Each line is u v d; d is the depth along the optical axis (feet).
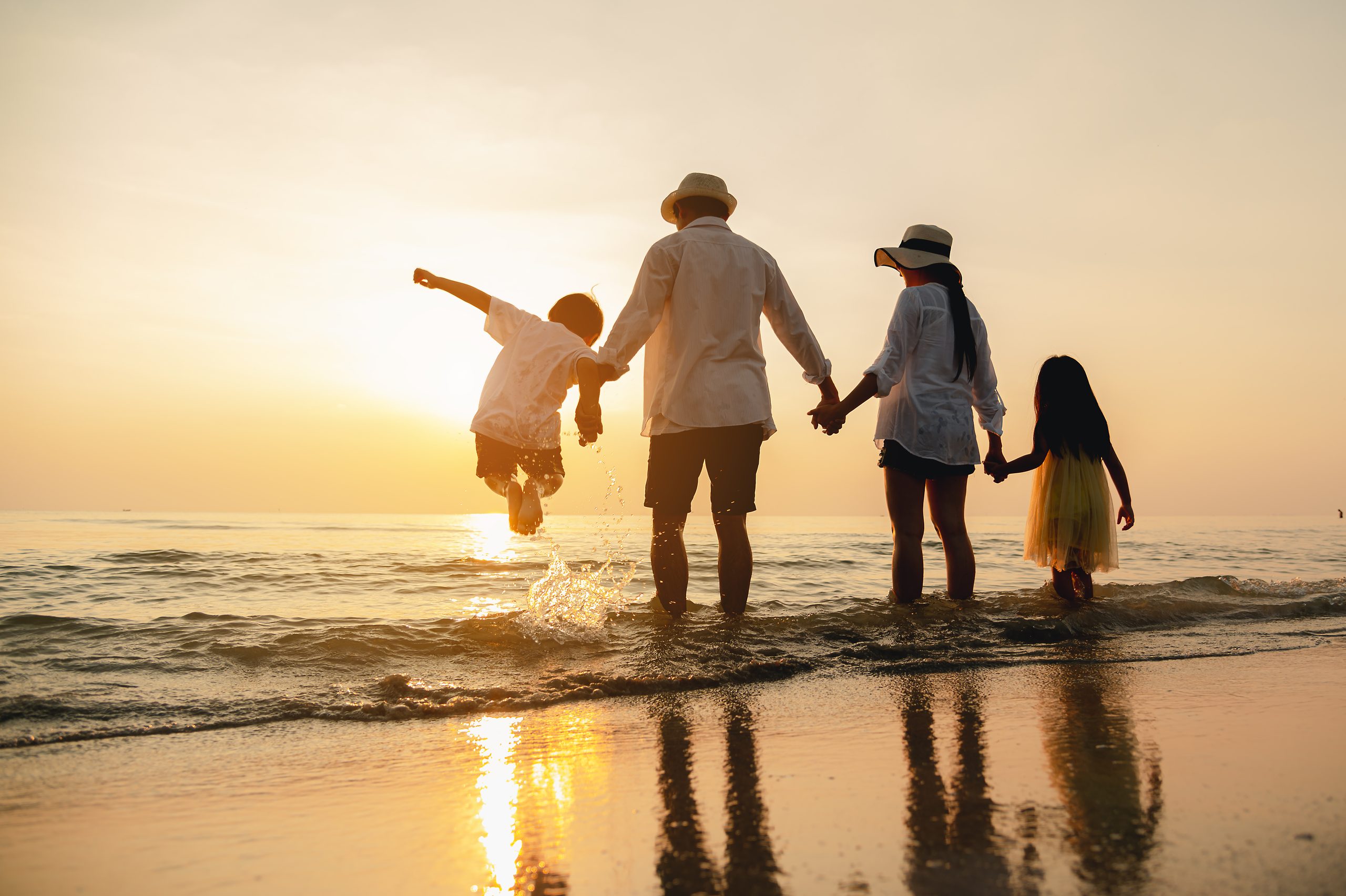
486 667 9.38
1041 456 14.82
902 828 4.58
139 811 5.06
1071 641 11.45
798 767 5.82
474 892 3.92
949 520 14.89
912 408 14.34
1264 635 12.10
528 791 5.39
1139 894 3.66
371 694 8.09
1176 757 5.88
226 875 4.12
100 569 20.18
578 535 55.16
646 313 12.73
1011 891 3.73
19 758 6.09
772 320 14.02
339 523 115.24
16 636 10.18
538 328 12.61
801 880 3.93
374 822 4.87
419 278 12.95
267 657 9.52
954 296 14.88
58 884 4.00
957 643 11.02
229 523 98.17
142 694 7.92
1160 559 29.55
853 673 9.34
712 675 9.00
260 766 5.98
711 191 13.58
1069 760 5.84
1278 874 3.87
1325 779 5.35
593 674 8.89
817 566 24.35
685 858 4.25
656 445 13.15
